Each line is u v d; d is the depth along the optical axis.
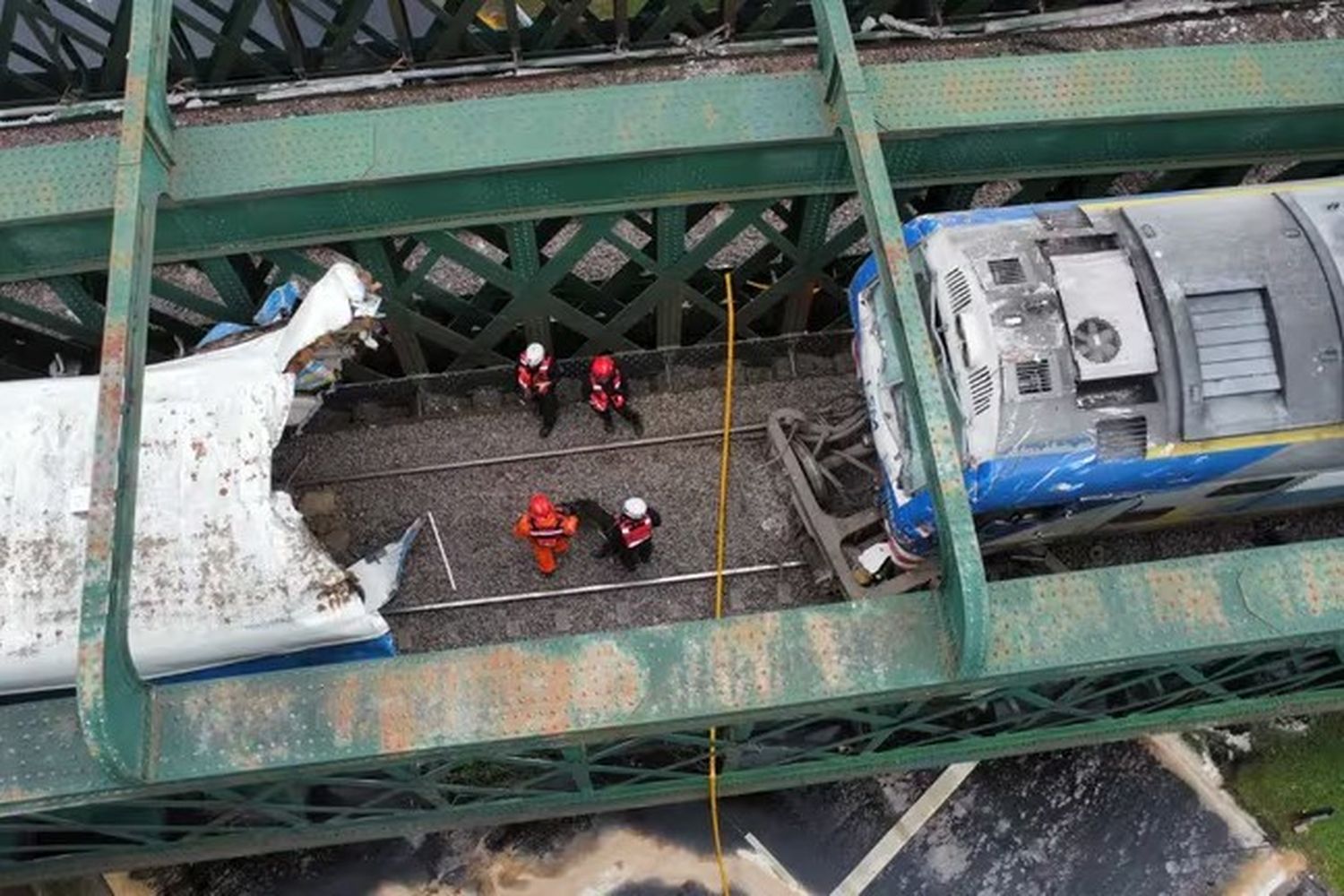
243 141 7.33
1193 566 5.88
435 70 12.02
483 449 9.84
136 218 6.44
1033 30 12.33
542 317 9.16
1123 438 7.21
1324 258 7.37
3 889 8.88
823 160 7.71
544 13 12.20
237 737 5.52
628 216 9.01
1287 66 7.79
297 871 9.15
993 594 5.80
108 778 5.47
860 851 9.27
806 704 5.70
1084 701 7.23
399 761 5.64
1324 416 7.23
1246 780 9.49
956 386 7.36
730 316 9.30
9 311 8.23
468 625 9.29
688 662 5.69
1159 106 7.64
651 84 7.56
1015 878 9.21
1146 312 7.25
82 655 5.07
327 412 9.80
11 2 10.80
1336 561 5.90
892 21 12.25
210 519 7.54
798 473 9.30
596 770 7.25
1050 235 7.54
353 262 8.69
